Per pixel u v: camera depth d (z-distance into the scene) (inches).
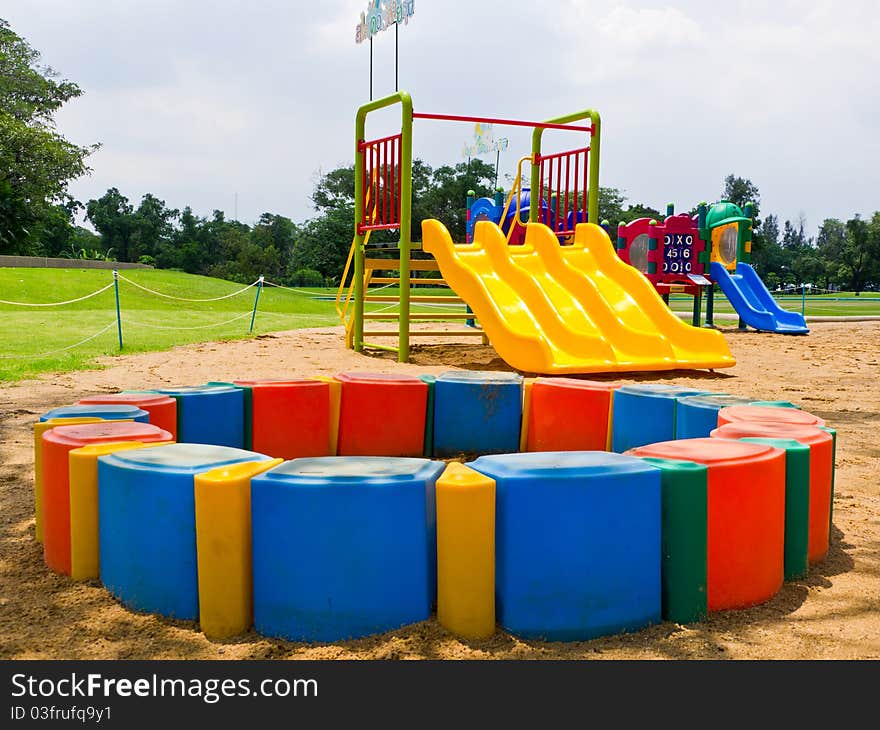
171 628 118.5
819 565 148.3
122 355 483.8
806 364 490.0
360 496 112.8
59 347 526.3
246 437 220.8
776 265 5959.6
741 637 116.4
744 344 631.2
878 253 4753.9
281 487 113.7
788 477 139.2
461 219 3592.5
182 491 119.7
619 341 431.8
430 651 109.5
